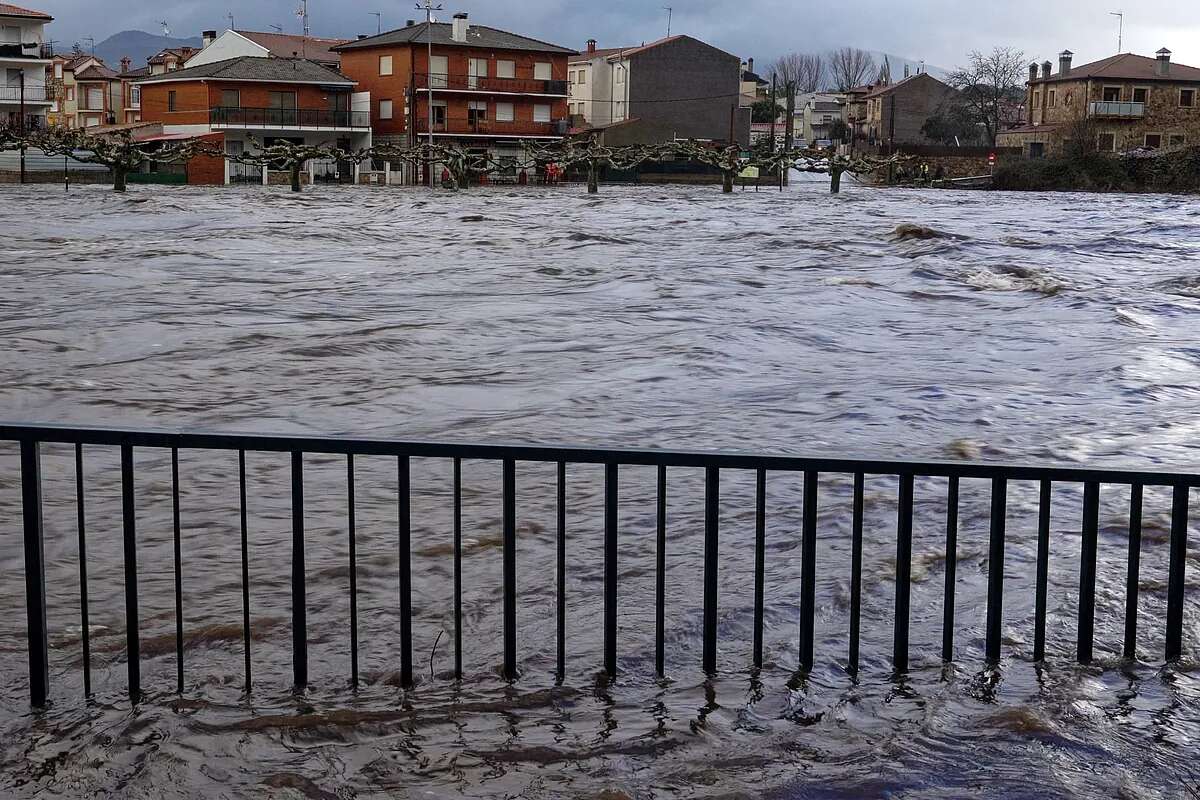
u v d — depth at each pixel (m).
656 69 110.19
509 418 8.60
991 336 12.84
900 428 8.19
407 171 81.56
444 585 4.74
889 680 3.75
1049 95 105.88
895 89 129.88
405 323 13.48
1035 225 33.94
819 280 18.56
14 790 3.08
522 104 93.06
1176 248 24.94
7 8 87.44
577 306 15.29
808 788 3.05
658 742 3.33
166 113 87.44
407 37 88.69
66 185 64.38
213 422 8.48
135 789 3.06
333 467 6.79
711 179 94.62
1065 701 3.56
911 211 43.88
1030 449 7.54
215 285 17.83
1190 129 100.38
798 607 4.43
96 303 15.45
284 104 87.12
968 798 3.00
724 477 6.47
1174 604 3.86
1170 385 9.77
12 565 5.05
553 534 5.44
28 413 8.80
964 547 5.15
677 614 4.36
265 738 3.36
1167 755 3.23
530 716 3.51
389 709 3.56
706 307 15.25
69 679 3.84
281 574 4.91
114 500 6.12
